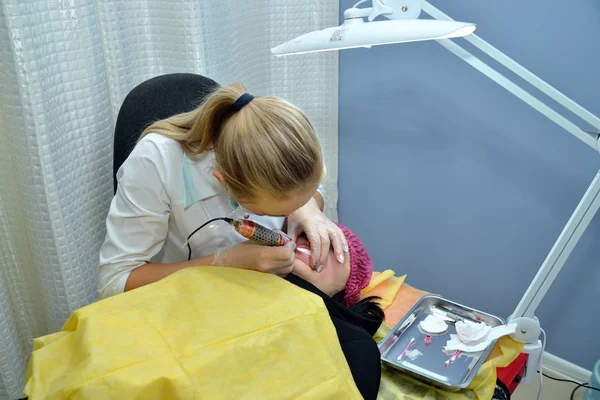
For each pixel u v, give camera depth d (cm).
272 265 92
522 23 143
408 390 99
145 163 100
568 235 109
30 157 105
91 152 122
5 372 113
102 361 62
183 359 64
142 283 99
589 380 161
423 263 190
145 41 135
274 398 64
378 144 181
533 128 151
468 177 168
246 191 83
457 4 151
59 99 110
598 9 131
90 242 125
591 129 141
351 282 112
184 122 102
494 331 112
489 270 177
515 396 170
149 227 102
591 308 160
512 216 165
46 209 109
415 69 164
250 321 71
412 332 115
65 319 121
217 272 82
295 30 173
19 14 94
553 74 143
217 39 148
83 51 113
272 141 79
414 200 182
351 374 77
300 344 70
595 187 105
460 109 161
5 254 120
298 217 114
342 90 180
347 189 195
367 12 105
